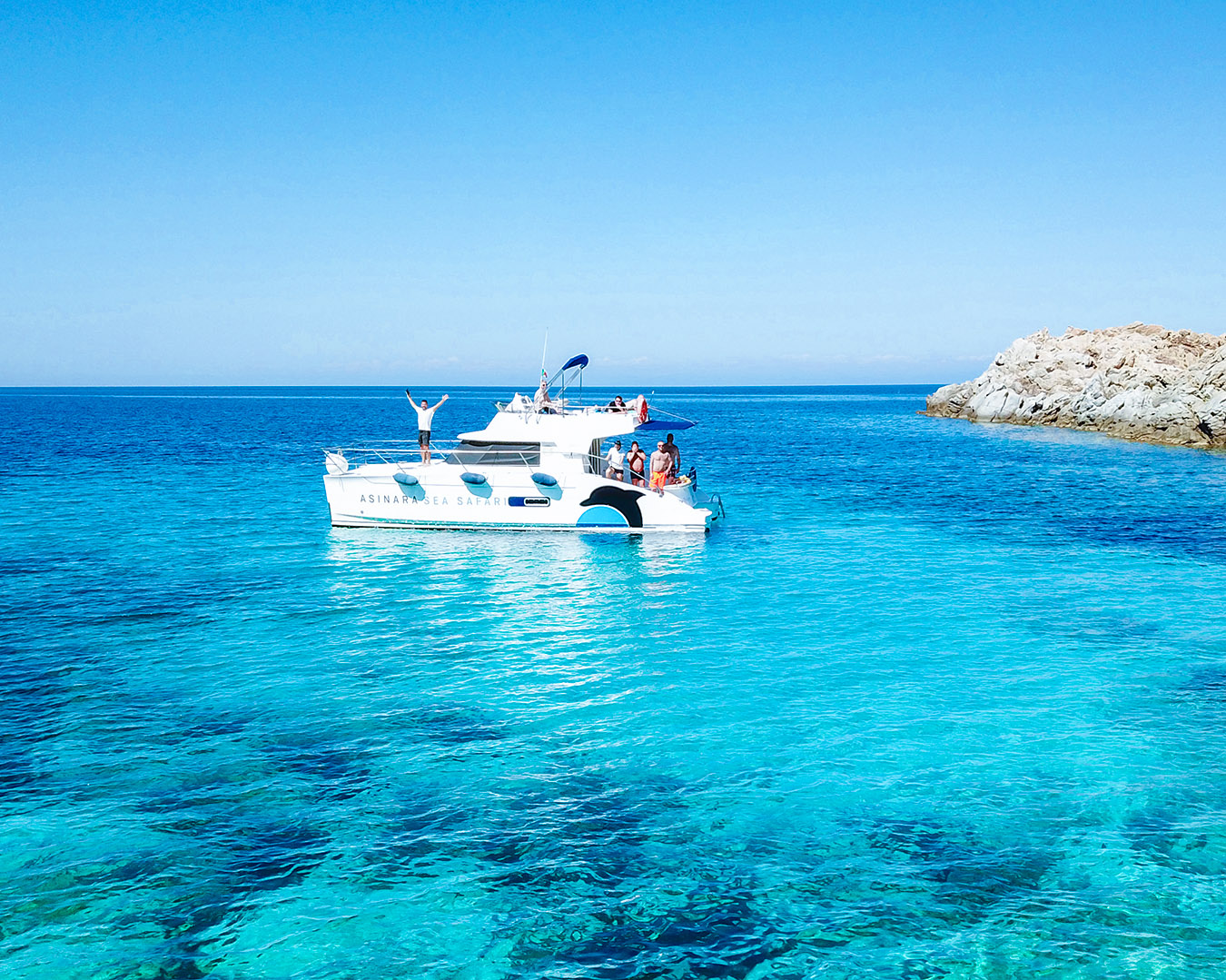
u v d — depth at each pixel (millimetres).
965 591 17391
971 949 6574
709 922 6918
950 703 11375
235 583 17844
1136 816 8484
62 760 9570
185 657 13117
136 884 7312
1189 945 6594
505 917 6961
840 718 10867
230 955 6477
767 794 8961
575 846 7984
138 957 6434
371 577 18453
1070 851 7883
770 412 128375
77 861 7617
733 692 11781
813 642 14008
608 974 6344
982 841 8055
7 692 11570
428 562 19906
